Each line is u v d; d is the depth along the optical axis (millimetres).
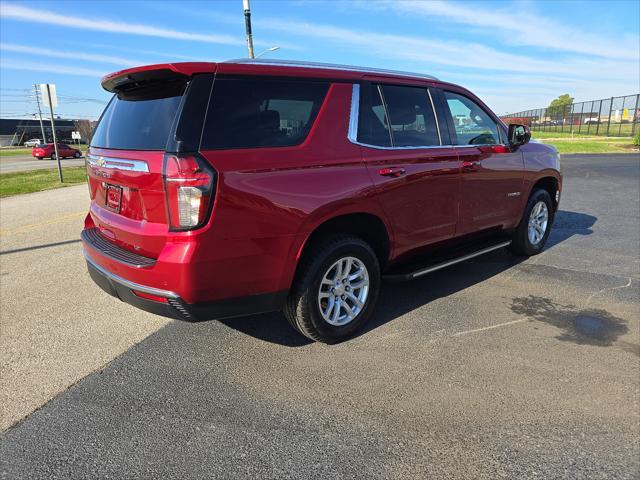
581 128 48500
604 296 4492
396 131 3783
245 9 18047
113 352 3494
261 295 3041
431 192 3998
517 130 4953
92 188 3766
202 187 2666
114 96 3674
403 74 4008
